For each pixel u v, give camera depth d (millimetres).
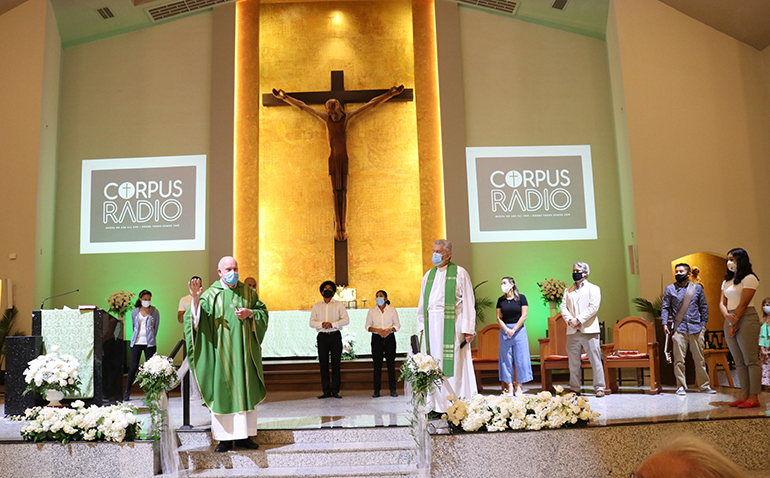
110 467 4426
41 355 5422
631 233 9703
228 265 4781
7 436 4926
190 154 10406
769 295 9094
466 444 4383
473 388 5297
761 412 5047
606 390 6840
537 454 4398
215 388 4645
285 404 6832
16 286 9289
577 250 10227
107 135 10430
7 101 9664
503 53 10734
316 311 7445
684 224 9352
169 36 10719
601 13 10289
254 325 4867
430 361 4719
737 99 9539
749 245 9250
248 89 10664
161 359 4645
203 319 4699
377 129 10797
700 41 9695
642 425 4570
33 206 9469
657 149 9523
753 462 4629
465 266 10039
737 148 9461
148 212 10242
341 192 10125
